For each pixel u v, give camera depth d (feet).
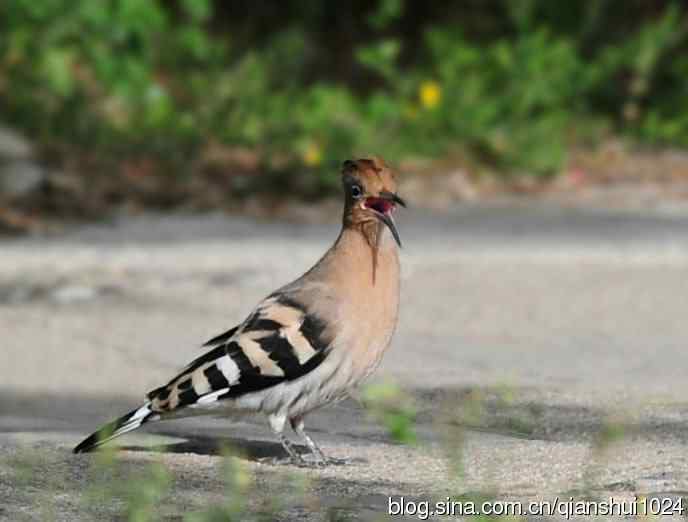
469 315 48.01
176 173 75.46
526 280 54.03
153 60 91.20
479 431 30.27
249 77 87.71
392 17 101.14
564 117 87.61
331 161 76.07
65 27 87.61
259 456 28.17
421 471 26.50
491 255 59.00
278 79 92.07
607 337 44.29
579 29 97.86
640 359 40.47
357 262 26.86
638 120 89.97
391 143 80.23
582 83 90.63
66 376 39.09
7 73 83.51
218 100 84.48
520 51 89.15
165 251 60.23
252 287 53.36
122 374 39.50
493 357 40.86
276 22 102.01
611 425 28.89
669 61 92.79
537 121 85.30
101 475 25.85
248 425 31.83
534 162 79.77
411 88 89.04
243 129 81.05
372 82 94.94
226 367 26.30
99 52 86.63
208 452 28.48
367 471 26.55
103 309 49.57
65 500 24.20
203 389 26.27
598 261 57.67
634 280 53.88
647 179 79.51
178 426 31.68
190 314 48.83
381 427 31.37
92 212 68.95
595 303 49.90
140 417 26.76
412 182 76.43
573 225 67.00
